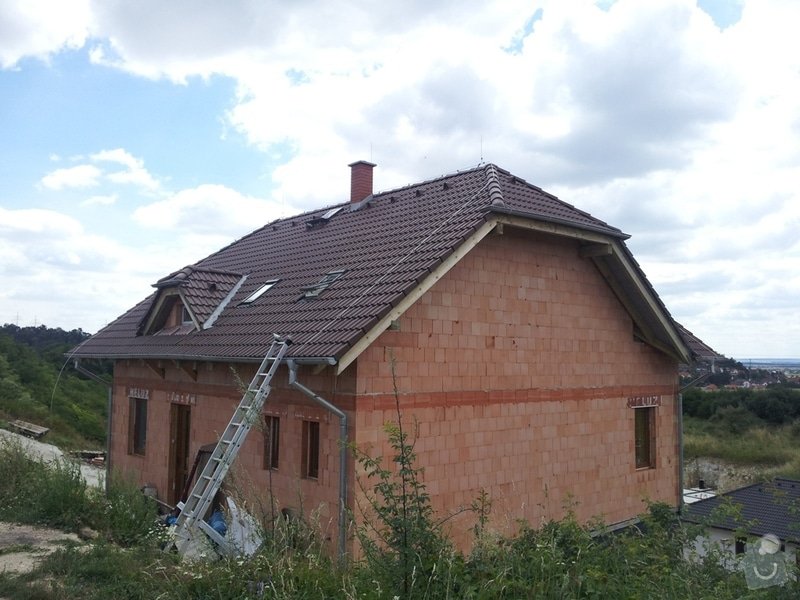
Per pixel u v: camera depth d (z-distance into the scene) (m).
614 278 13.04
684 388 14.69
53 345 43.56
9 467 10.23
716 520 6.79
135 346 13.69
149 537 8.10
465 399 10.38
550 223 11.12
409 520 5.46
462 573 5.70
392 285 9.29
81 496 8.99
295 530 6.94
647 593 5.52
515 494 11.00
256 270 14.37
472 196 11.80
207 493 8.34
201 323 12.27
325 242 13.77
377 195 15.79
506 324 11.20
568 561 6.34
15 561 6.83
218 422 11.71
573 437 12.18
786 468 31.72
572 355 12.37
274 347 9.25
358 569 5.92
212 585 5.95
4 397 27.97
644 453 14.00
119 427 15.09
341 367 8.27
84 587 6.05
